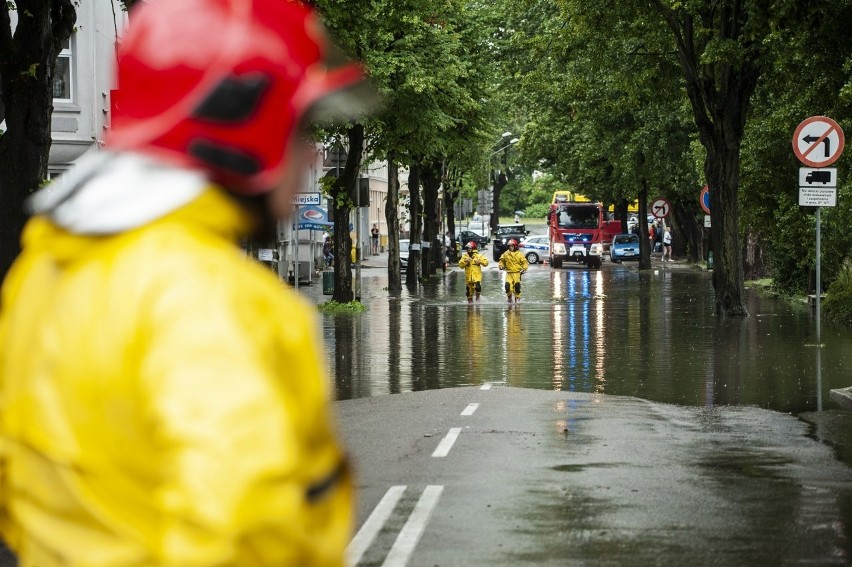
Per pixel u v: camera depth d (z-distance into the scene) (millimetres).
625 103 46375
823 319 36562
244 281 2344
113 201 2344
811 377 22391
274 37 2477
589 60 46188
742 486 12297
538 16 58469
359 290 49938
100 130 44938
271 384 2232
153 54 2416
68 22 23406
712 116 38781
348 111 2619
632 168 69062
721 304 39031
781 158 45469
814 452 14469
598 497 11742
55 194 2432
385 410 18562
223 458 2137
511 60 58688
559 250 87688
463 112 48656
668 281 64875
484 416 17750
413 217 64000
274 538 2170
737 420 17203
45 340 2344
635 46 45344
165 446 2172
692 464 13617
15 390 2447
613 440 15375
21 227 22688
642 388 21219
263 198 2518
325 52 2607
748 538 10070
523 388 21422
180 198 2371
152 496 2248
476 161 70625
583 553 9578
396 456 14242
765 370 23625
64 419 2293
